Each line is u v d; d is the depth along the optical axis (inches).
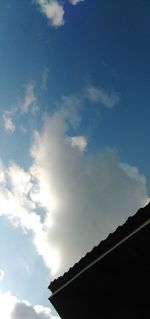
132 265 216.5
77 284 252.2
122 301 238.2
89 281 243.3
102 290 247.0
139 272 219.3
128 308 231.6
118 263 216.5
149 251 200.7
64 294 271.1
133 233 187.9
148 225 179.2
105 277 233.0
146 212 177.9
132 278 225.6
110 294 246.1
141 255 205.5
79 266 237.5
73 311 269.9
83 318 262.7
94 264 221.6
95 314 255.8
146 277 216.5
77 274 240.2
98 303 255.0
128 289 232.1
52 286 272.2
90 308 260.1
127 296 233.9
